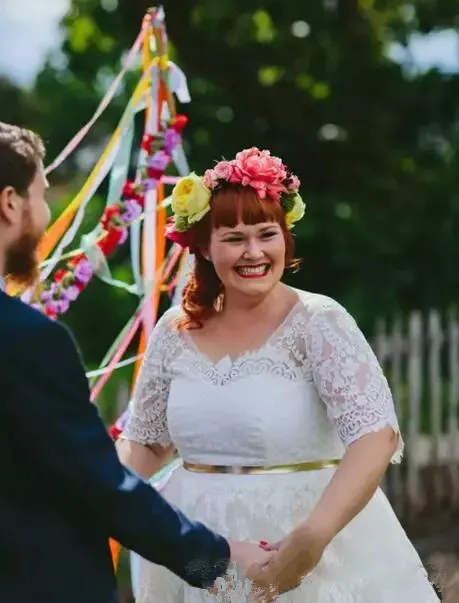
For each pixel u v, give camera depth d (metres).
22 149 2.19
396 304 9.77
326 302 2.72
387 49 10.55
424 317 9.97
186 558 2.16
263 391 2.66
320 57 10.24
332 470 2.72
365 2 10.27
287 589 2.48
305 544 2.44
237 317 2.77
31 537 2.06
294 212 2.76
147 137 3.72
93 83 10.59
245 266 2.70
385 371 7.06
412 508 6.94
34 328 2.06
